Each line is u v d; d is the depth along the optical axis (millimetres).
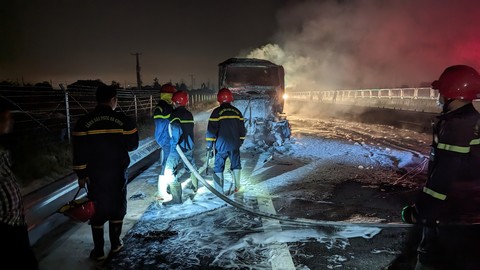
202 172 8219
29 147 7672
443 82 2641
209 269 3768
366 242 4383
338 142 13070
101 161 3869
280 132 12352
